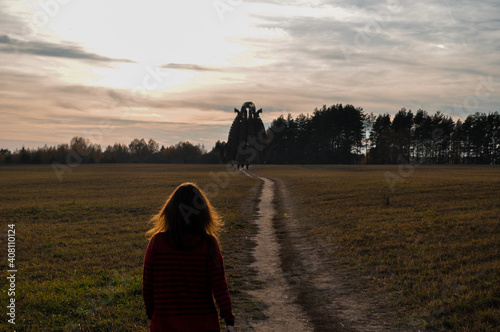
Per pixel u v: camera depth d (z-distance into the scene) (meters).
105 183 52.16
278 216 21.19
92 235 16.05
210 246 3.12
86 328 6.18
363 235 14.02
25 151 130.75
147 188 43.53
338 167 95.81
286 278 9.45
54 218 21.47
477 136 93.75
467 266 9.31
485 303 6.88
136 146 153.38
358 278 9.17
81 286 8.59
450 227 14.69
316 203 25.89
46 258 11.93
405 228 14.82
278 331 6.22
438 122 92.44
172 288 3.04
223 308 3.07
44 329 6.18
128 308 7.02
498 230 13.57
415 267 9.55
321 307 7.32
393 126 108.81
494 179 40.28
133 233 16.02
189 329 2.99
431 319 6.43
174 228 3.10
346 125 121.00
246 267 10.55
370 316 6.81
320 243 13.42
